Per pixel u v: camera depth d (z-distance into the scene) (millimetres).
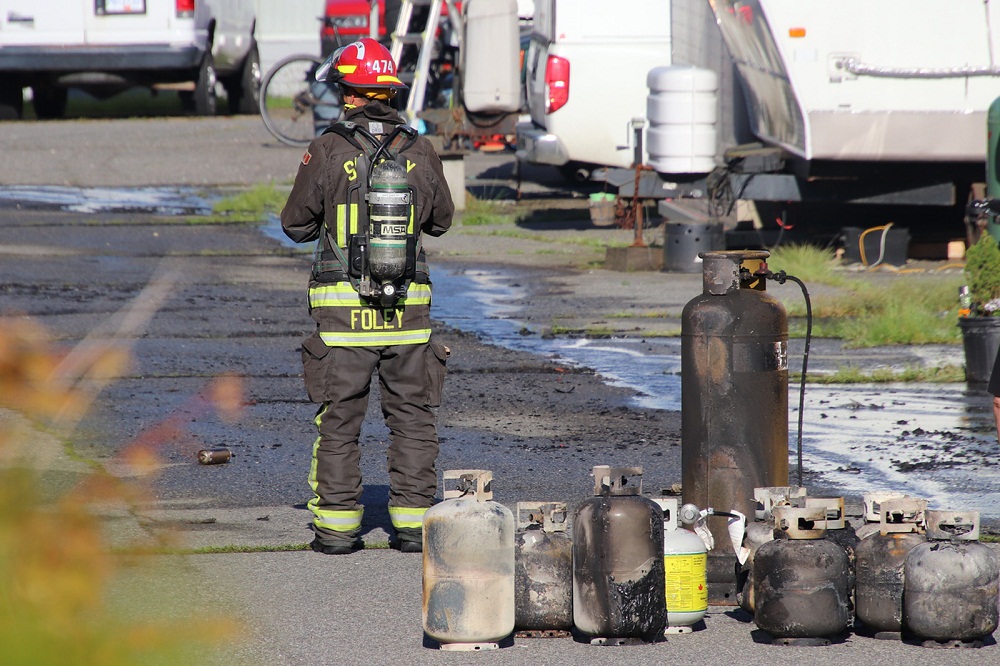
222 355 39125
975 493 24703
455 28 76062
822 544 16594
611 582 16422
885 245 57625
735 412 18312
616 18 72500
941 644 16453
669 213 60656
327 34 101562
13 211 71812
